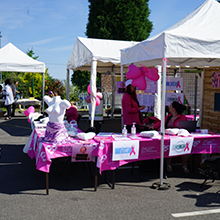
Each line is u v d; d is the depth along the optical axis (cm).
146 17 2380
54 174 519
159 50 430
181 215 351
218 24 498
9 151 696
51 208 368
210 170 473
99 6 2258
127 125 598
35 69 1090
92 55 713
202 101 658
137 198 406
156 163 530
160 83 853
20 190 434
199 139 491
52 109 430
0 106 1539
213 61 660
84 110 1781
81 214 351
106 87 1878
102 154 424
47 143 423
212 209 370
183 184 471
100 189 443
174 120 557
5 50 1123
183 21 534
